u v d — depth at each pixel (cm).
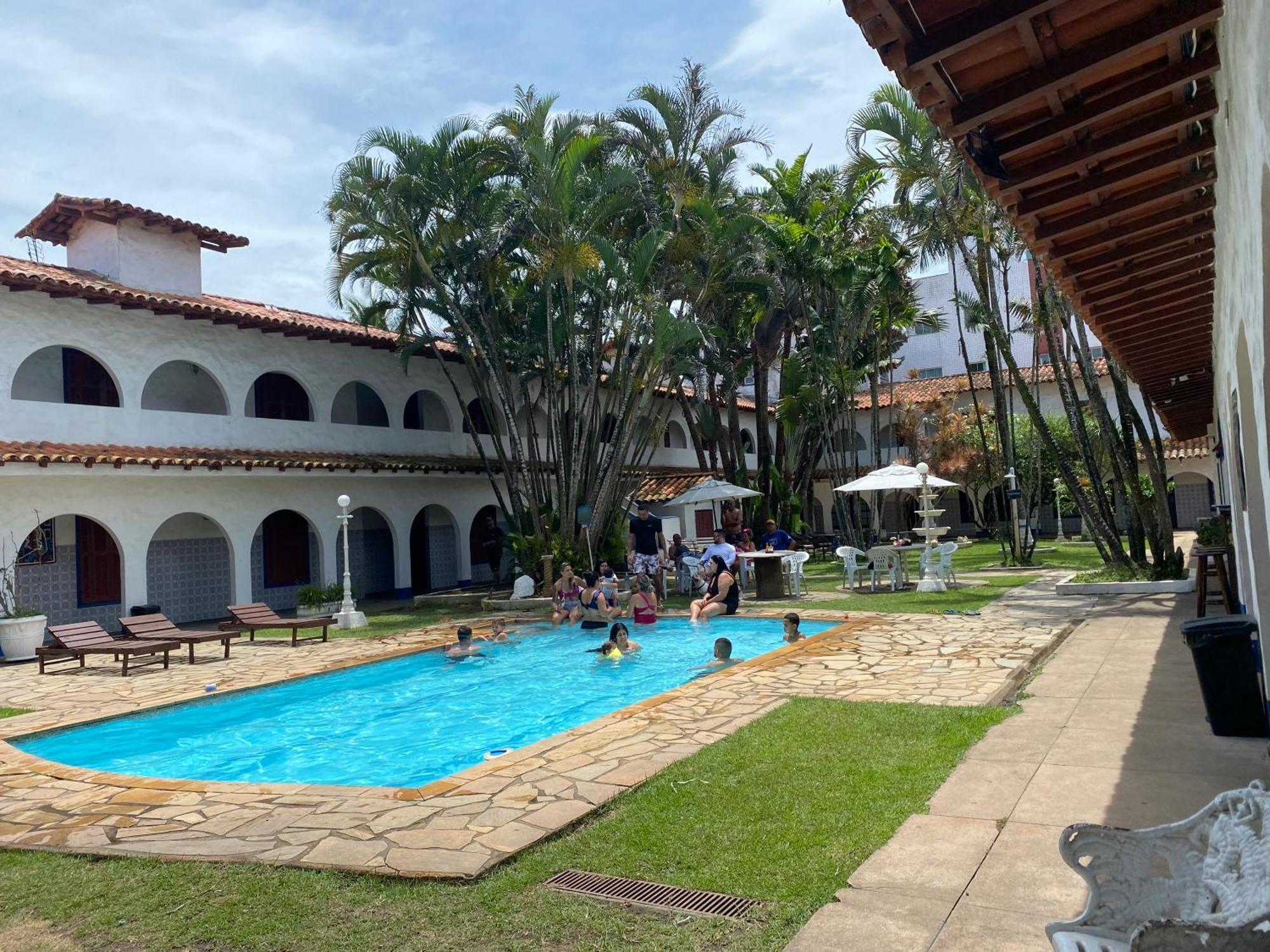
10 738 869
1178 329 982
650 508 2861
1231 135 408
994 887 389
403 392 2458
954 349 4606
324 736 902
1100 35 352
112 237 1923
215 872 475
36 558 1827
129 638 1407
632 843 480
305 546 2398
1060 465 1836
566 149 1905
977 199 1747
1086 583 1584
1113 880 278
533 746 706
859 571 2470
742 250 2273
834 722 721
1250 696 602
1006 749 611
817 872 422
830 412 2970
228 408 2011
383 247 2036
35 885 476
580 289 2119
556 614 1625
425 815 549
